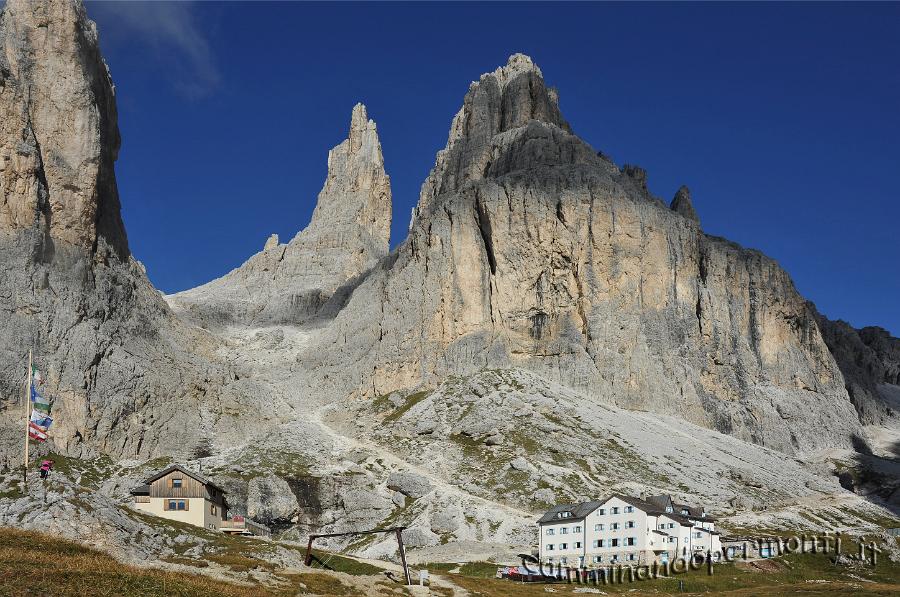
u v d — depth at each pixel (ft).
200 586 261.24
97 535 299.17
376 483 624.59
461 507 565.53
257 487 588.91
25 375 640.99
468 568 442.09
